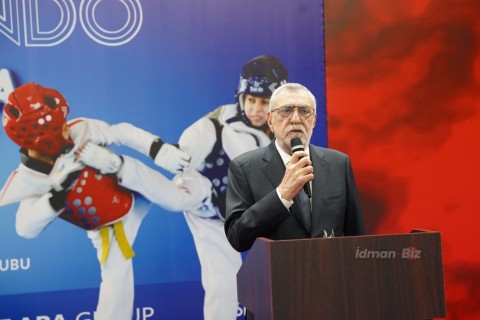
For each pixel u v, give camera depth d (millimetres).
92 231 3311
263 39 3508
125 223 3346
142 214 3367
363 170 3574
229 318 3412
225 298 3412
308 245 1566
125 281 3330
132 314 3330
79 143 3320
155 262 3365
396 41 3609
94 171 3328
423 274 1620
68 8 3328
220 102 3455
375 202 3574
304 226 2092
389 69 3602
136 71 3383
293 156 1944
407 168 3602
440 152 3629
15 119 3262
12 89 3266
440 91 3639
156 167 3387
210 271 3412
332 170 2217
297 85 2170
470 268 3635
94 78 3342
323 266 1567
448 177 3631
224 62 3467
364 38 3584
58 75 3311
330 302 1561
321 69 3549
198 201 3418
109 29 3363
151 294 3355
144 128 3383
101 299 3303
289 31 3527
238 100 3471
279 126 2141
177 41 3426
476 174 3648
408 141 3605
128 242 3346
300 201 2121
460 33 3662
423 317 1610
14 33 3277
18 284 3230
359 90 3576
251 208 1987
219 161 3445
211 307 3402
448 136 3637
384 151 3588
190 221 3406
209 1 3463
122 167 3357
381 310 1584
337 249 1579
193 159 3422
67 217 3289
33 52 3291
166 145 3398
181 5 3438
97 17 3354
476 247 3641
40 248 3256
